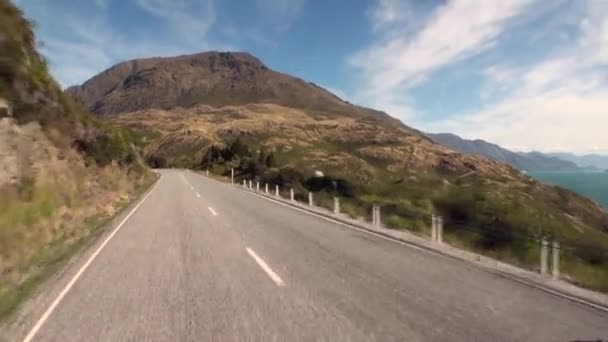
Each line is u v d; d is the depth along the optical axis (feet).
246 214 60.13
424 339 16.62
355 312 19.63
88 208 55.36
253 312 19.43
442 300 21.75
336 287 23.80
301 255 32.65
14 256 28.40
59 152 66.33
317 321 18.39
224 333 16.90
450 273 27.61
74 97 105.19
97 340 16.12
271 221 53.11
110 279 24.93
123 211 61.62
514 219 48.96
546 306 21.03
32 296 21.47
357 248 35.99
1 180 42.09
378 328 17.67
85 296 21.59
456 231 47.32
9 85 53.11
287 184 109.70
